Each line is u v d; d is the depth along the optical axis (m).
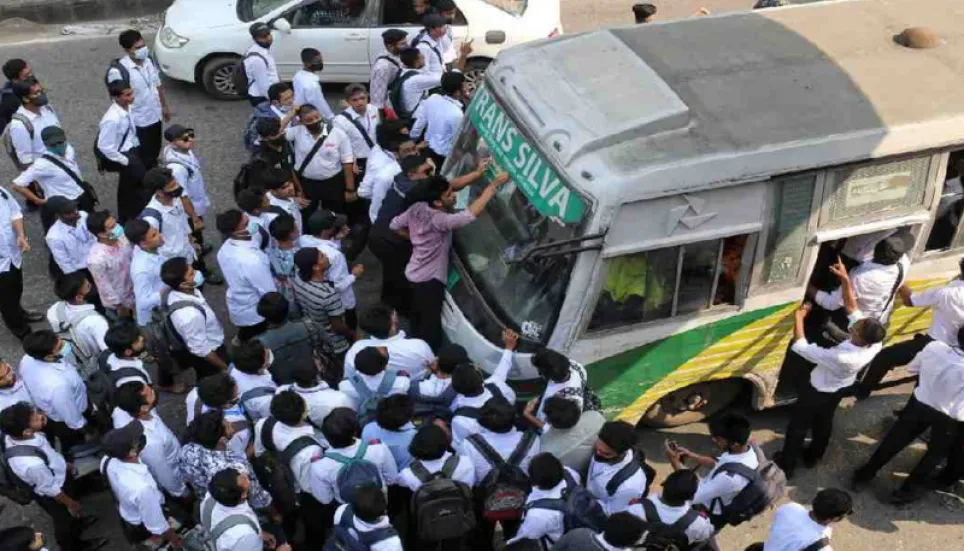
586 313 5.60
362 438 5.47
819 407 6.11
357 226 8.17
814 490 6.53
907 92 5.98
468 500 4.88
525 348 5.75
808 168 5.55
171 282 6.25
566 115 5.68
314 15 10.52
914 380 7.28
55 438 5.98
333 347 6.52
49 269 8.33
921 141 5.73
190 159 7.81
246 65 9.06
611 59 6.15
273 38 10.50
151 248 6.57
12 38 12.35
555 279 5.62
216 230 8.99
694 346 6.06
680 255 5.63
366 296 8.27
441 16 9.18
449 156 6.80
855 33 6.62
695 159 5.36
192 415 5.64
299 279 6.55
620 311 5.72
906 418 6.06
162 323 6.39
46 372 5.76
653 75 5.93
